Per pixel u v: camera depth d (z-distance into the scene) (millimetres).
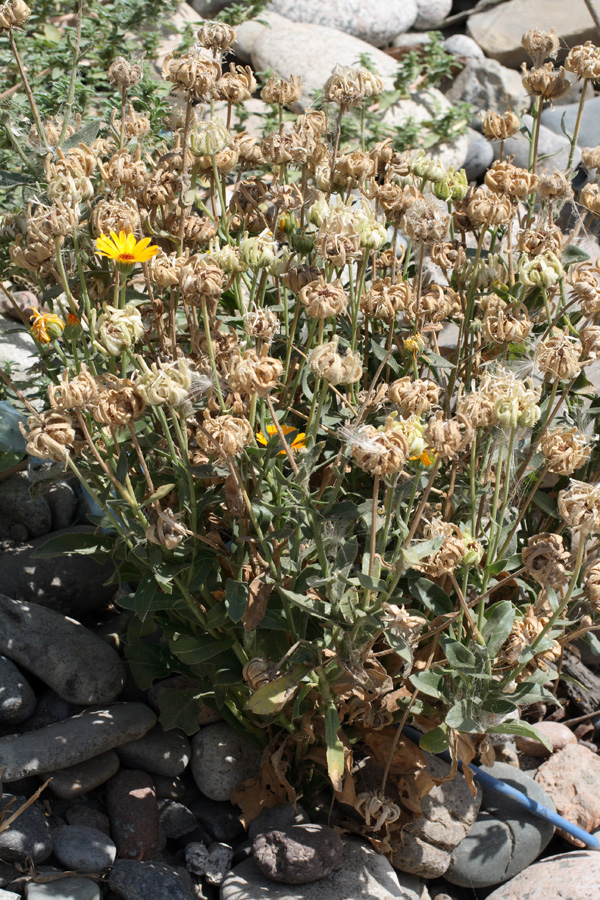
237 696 2512
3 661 2602
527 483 2607
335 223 2164
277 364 1895
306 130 2602
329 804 2592
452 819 2525
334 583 2023
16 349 3529
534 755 2939
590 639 2281
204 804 2631
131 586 3139
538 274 2334
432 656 2293
